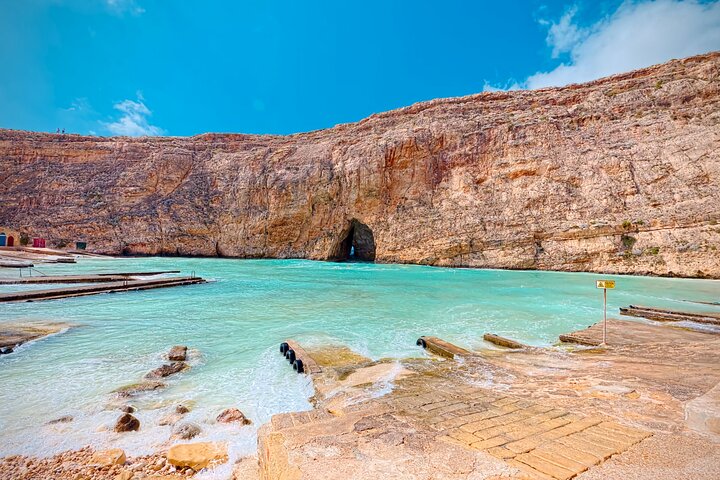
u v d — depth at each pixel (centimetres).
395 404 447
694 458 278
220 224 4606
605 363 671
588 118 3234
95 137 5328
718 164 2469
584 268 2767
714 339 900
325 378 641
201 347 855
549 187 3064
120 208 4700
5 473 383
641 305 1450
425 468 266
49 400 558
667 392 466
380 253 3822
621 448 299
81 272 2433
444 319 1185
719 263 2256
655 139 2827
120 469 392
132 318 1159
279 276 2536
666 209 2555
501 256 3092
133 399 568
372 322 1134
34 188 4812
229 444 442
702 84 2878
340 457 287
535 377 591
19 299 1411
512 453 293
